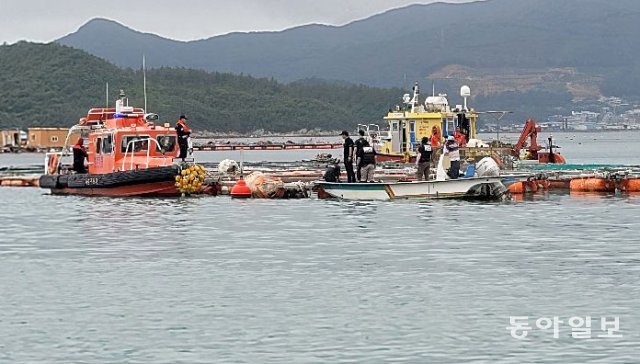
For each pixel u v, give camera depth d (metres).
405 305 32.59
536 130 98.19
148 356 27.42
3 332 29.81
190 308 32.56
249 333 29.45
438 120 94.81
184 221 55.47
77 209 63.28
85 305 33.16
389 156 95.50
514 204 62.94
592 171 80.12
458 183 64.44
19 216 60.00
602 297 33.44
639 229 50.28
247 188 68.69
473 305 32.53
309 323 30.42
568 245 44.91
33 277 38.25
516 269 38.72
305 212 59.16
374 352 27.47
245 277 37.66
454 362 26.59
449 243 45.69
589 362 26.55
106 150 72.25
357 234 49.09
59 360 27.17
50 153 80.12
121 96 72.94
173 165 69.12
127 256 43.12
